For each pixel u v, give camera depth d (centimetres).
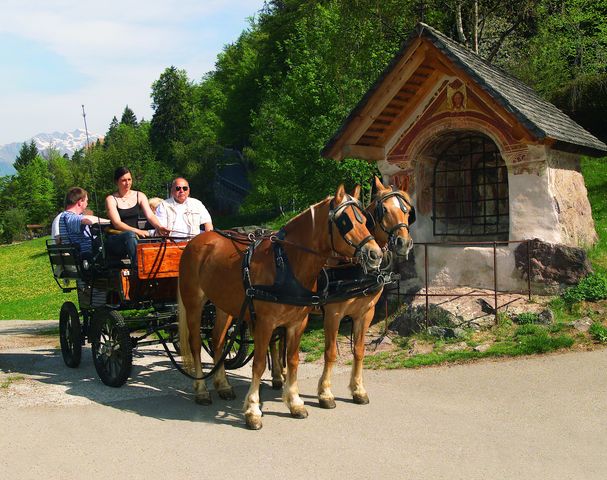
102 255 873
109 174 6338
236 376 926
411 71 1129
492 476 525
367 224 764
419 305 1098
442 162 1276
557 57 2466
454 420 673
